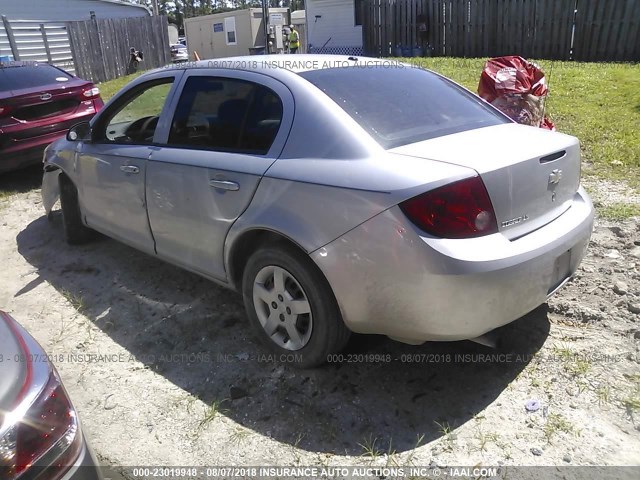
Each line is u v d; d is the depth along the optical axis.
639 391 2.85
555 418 2.71
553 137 3.09
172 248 3.77
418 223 2.48
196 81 3.66
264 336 3.28
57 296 4.29
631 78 10.34
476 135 3.02
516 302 2.65
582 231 3.00
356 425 2.77
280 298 3.11
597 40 14.62
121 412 2.96
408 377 3.07
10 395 1.77
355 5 21.12
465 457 2.53
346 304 2.75
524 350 3.23
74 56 19.36
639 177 5.91
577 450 2.52
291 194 2.87
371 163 2.68
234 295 4.10
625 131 7.28
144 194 3.84
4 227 5.88
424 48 17.84
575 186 3.16
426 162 2.61
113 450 2.71
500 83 5.93
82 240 5.20
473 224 2.51
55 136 7.27
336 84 3.19
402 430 2.72
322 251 2.74
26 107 7.01
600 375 2.98
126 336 3.68
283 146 3.03
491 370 3.08
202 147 3.48
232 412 2.92
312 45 22.88
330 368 3.17
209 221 3.36
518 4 15.62
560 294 3.75
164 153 3.67
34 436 1.77
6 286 4.52
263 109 3.22
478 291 2.49
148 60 22.53
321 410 2.88
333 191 2.70
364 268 2.63
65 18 23.62
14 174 7.98
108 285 4.40
